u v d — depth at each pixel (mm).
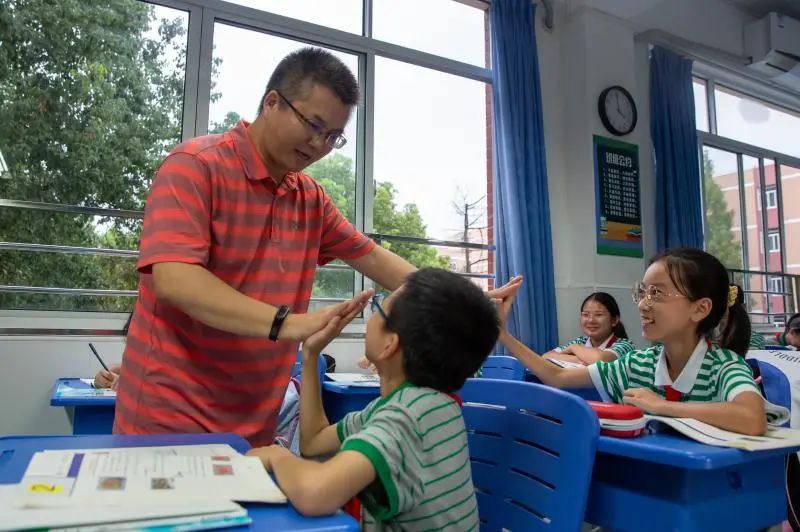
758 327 5188
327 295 3291
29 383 2484
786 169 5801
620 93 4098
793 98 5707
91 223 2725
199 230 966
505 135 3709
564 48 4152
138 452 732
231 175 1037
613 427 965
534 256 3680
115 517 515
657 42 4484
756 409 1064
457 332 856
